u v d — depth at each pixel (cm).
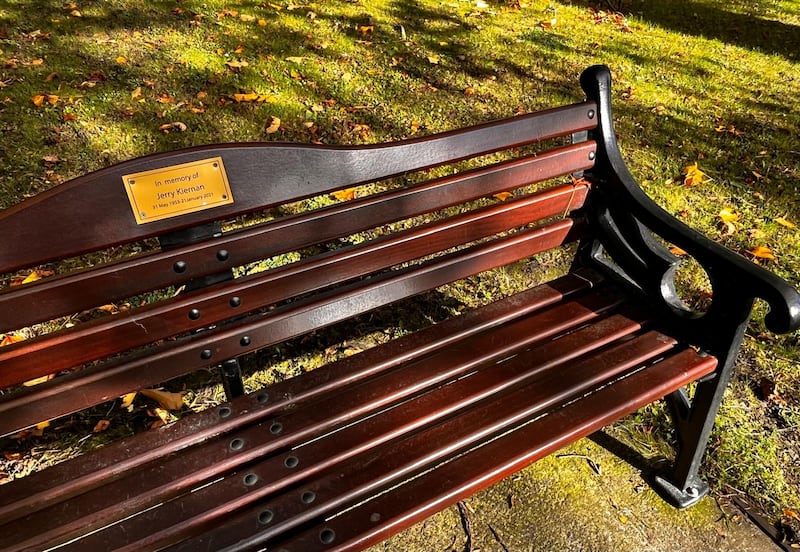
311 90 363
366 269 162
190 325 143
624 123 373
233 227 280
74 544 117
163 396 203
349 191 298
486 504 185
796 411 218
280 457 136
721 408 216
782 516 187
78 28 406
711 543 179
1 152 292
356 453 138
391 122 343
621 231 193
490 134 167
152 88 348
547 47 458
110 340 134
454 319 177
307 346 229
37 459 187
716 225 297
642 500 188
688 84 432
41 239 119
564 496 188
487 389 155
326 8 476
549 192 187
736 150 359
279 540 124
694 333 172
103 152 297
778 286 145
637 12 568
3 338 218
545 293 190
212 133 317
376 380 156
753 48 509
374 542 124
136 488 127
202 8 448
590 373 160
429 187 163
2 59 363
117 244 128
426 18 482
